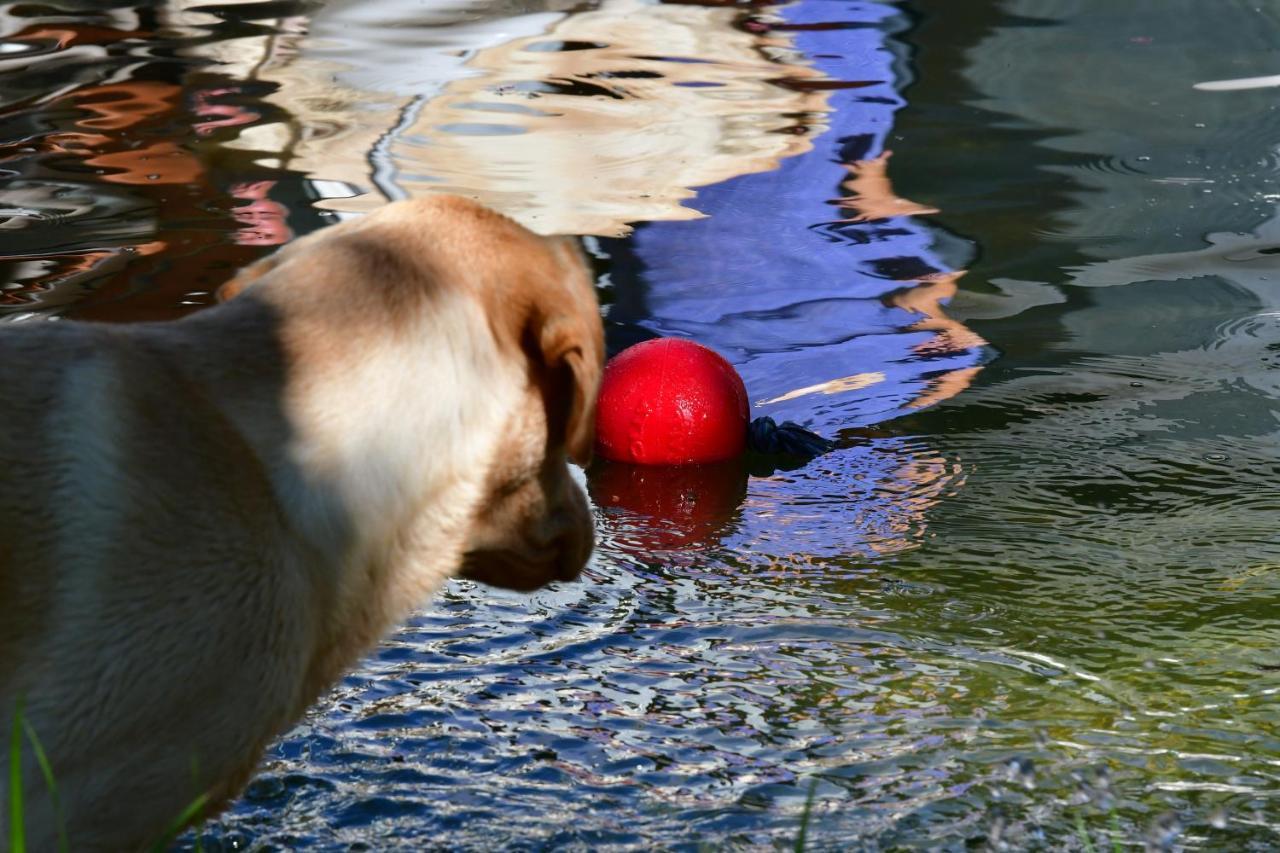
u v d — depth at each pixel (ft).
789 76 69.46
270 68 69.77
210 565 17.15
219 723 17.42
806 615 31.45
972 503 36.88
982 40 74.13
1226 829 23.45
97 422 16.89
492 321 19.49
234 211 51.62
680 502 37.55
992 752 25.93
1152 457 39.04
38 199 52.75
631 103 65.46
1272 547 34.22
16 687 16.15
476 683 28.53
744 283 48.57
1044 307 47.62
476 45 74.69
